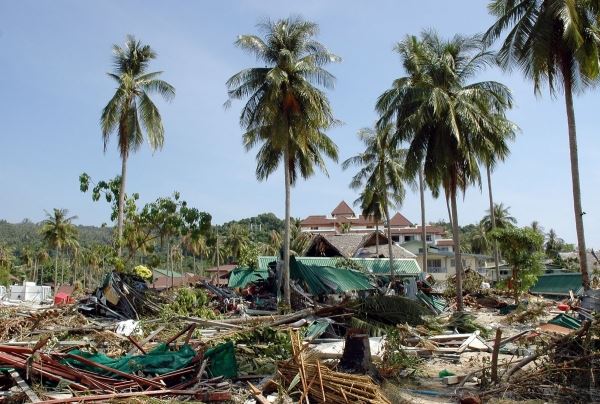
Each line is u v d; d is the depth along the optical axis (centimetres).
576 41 1905
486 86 2666
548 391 952
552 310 2673
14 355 890
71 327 1577
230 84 2677
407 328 1570
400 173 3997
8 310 1945
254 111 2739
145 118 3020
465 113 2467
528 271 2995
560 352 1007
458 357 1388
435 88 2491
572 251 7969
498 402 917
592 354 941
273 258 3362
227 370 1015
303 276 2416
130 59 3112
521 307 2520
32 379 859
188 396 888
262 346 1258
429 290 3494
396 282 3047
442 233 8131
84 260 7619
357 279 2577
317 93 2683
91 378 891
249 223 13900
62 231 6919
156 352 1105
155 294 2198
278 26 2750
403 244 6862
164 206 3050
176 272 7925
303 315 1612
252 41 2650
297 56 2733
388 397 916
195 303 2212
